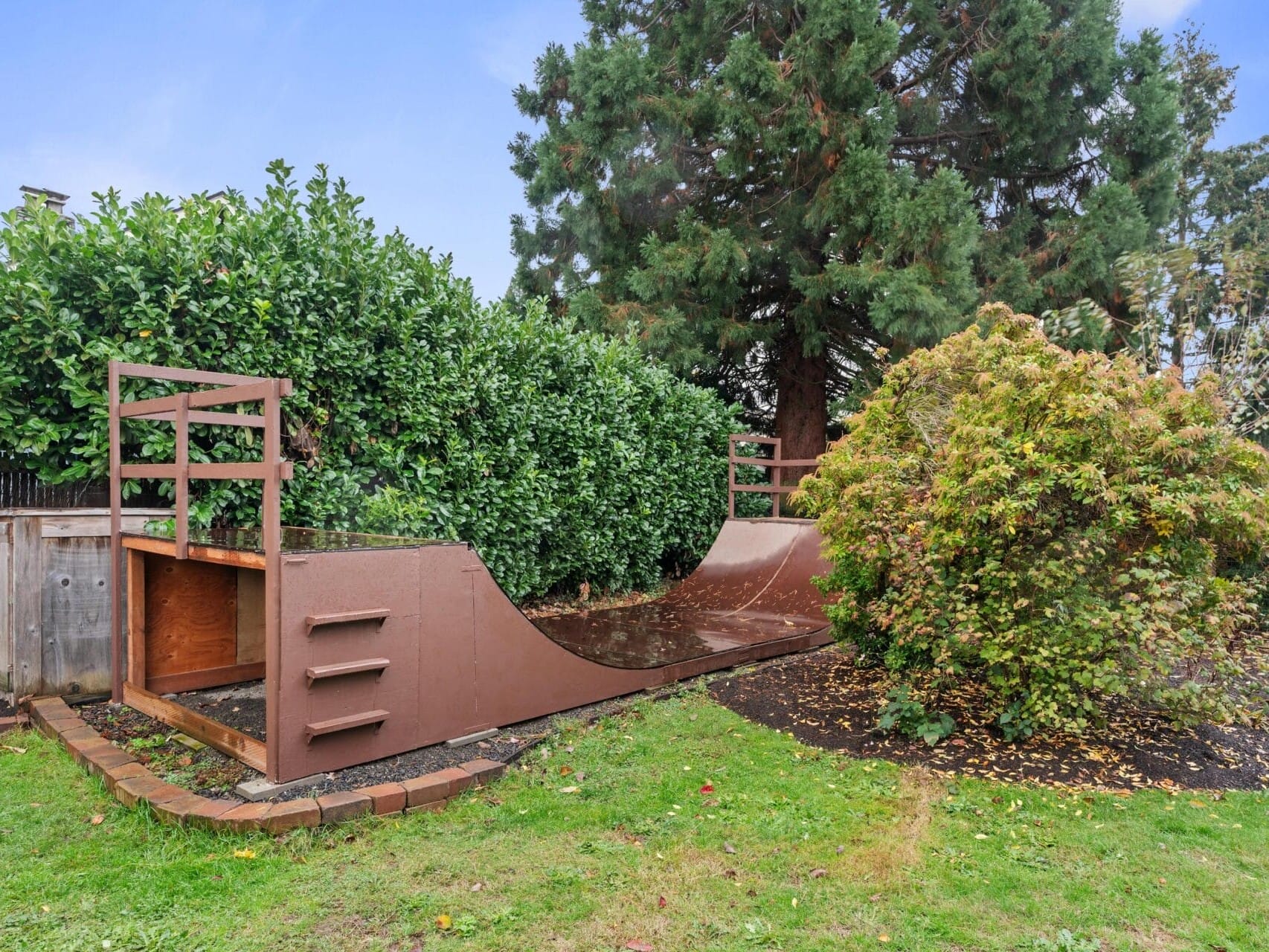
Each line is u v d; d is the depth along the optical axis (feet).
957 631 12.97
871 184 31.60
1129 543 13.03
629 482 26.50
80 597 14.40
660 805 10.47
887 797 10.89
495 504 21.20
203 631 14.90
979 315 17.06
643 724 13.98
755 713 14.66
